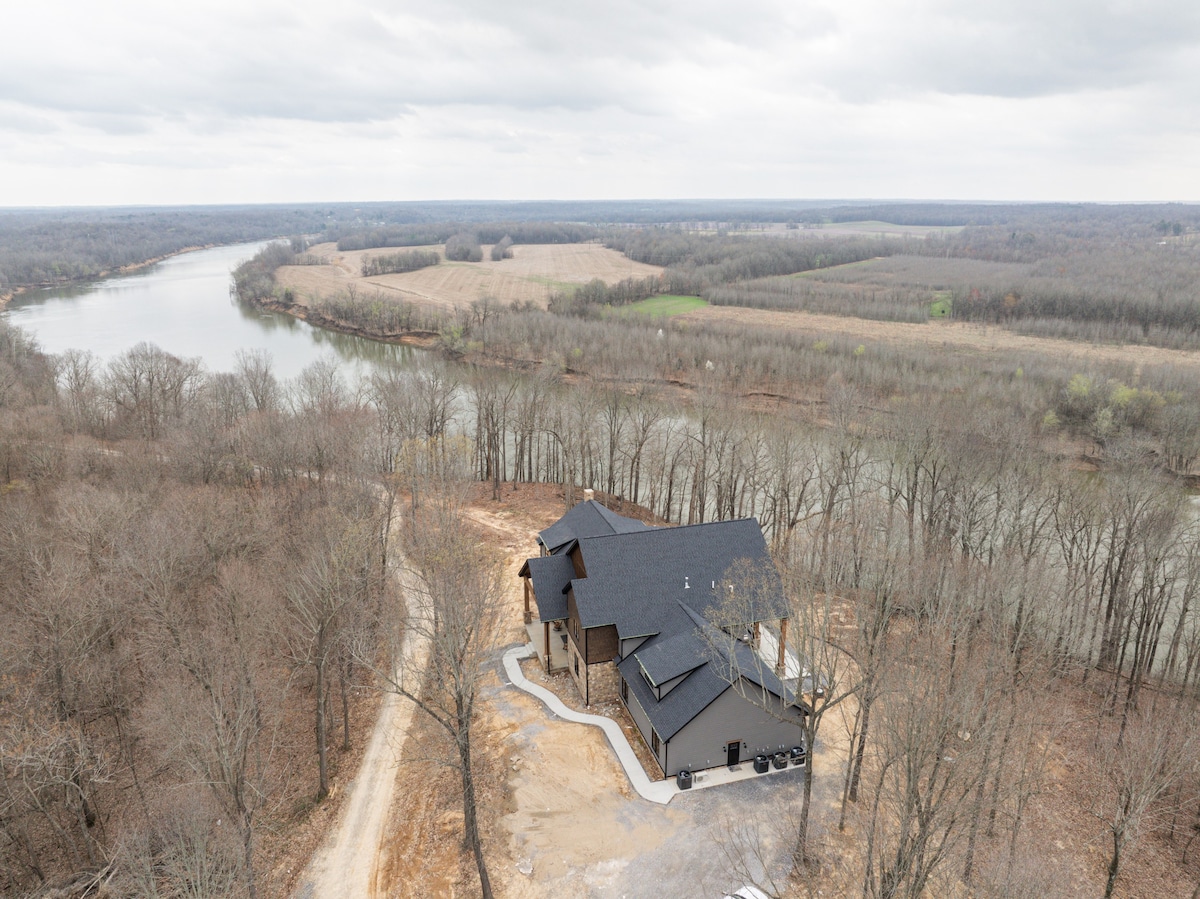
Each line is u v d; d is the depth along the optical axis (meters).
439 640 36.25
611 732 46.38
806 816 36.19
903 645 39.31
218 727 33.69
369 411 88.00
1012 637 47.94
